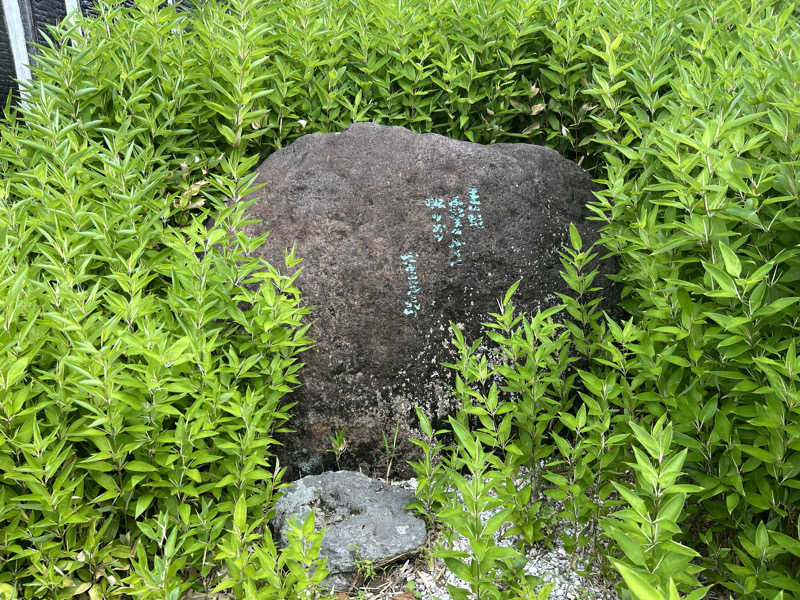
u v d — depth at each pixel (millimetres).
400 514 1549
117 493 1298
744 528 1235
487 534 1103
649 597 655
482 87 2264
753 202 1234
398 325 1796
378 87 2262
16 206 1640
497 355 1821
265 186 1931
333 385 1776
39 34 2861
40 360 1385
